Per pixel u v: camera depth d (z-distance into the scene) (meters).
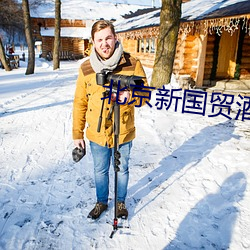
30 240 2.15
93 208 2.56
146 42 14.92
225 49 10.27
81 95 2.07
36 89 9.41
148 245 2.11
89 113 2.07
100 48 1.79
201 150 3.93
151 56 14.09
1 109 6.43
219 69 10.53
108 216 2.46
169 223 2.36
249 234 2.22
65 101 7.29
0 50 17.73
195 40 9.47
